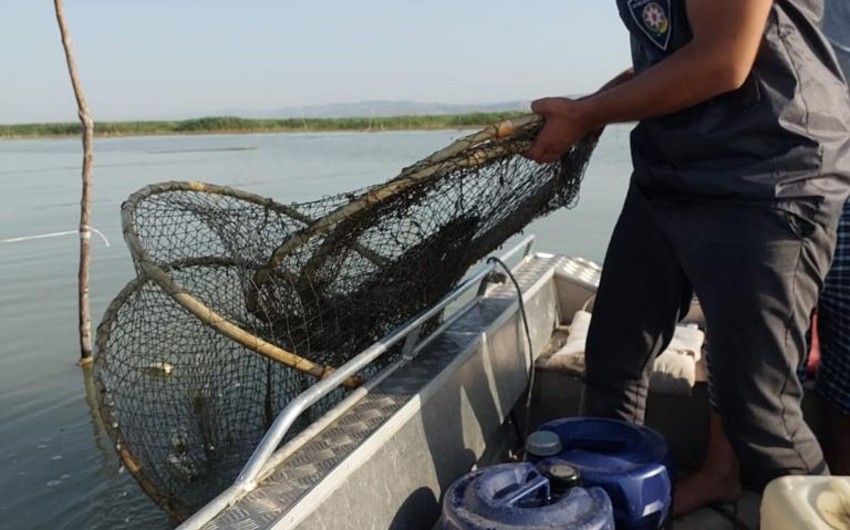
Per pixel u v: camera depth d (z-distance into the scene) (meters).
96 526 3.66
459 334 2.45
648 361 2.20
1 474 4.20
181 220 2.66
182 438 2.67
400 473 1.80
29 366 5.97
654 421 2.61
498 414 2.43
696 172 1.81
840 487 1.60
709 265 1.81
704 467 2.19
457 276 2.56
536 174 2.24
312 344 2.41
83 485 4.04
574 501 1.52
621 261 2.15
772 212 1.73
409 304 2.40
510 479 1.64
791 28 1.72
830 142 1.73
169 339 2.59
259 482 1.55
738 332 1.79
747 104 1.73
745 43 1.63
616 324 2.17
